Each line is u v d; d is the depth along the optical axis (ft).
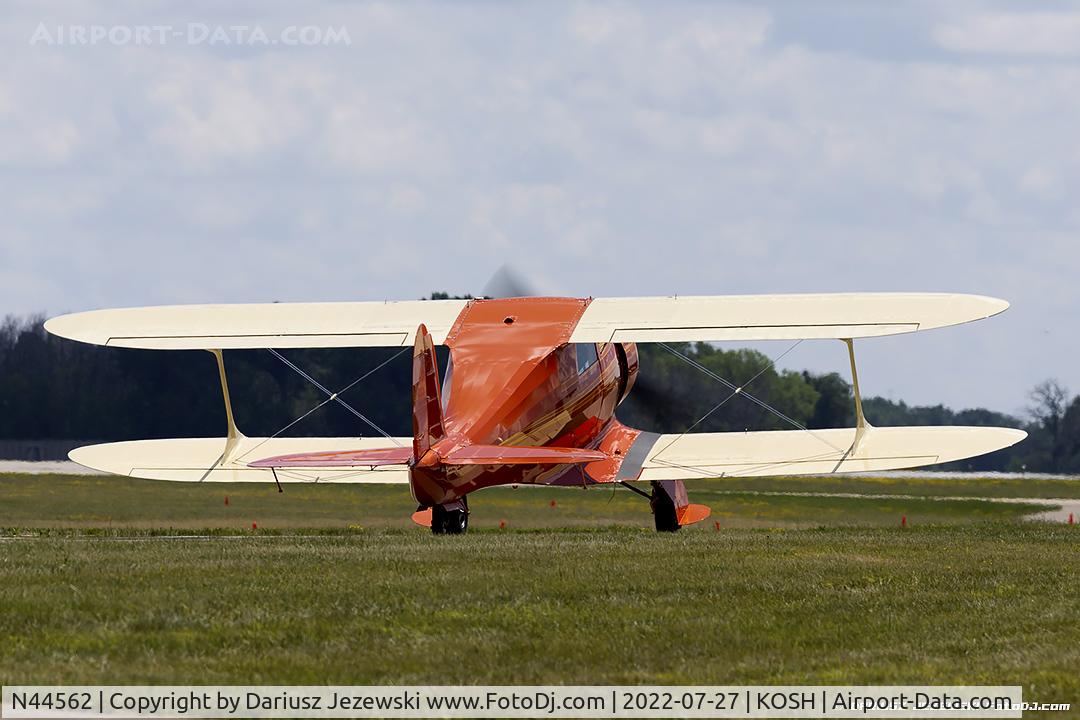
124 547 185.68
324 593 133.28
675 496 274.36
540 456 210.79
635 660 110.93
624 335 237.66
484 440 223.92
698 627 122.01
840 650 116.06
